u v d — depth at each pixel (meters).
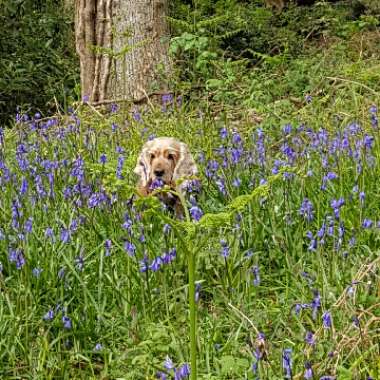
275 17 8.59
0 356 2.65
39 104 6.28
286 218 3.14
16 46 6.48
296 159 3.54
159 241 3.12
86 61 5.82
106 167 2.56
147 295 2.88
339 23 7.55
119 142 4.29
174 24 5.82
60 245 2.99
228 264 2.97
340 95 4.75
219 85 5.08
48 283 2.89
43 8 7.25
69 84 6.64
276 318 2.79
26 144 4.14
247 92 5.26
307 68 5.62
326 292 2.76
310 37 8.35
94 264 3.03
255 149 3.73
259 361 2.43
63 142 4.23
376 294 2.75
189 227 2.15
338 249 2.89
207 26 7.21
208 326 2.78
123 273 2.97
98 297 2.85
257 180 3.47
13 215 3.03
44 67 6.47
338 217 2.90
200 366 2.59
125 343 2.76
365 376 2.42
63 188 3.41
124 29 5.68
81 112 4.99
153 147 3.52
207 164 3.60
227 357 2.52
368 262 2.88
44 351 2.62
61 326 2.76
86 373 2.69
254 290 2.93
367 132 3.91
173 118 4.68
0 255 3.03
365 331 2.48
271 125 4.43
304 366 2.39
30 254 2.95
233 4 8.02
